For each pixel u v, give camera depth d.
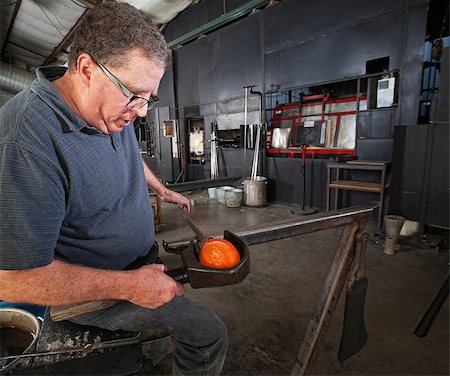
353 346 1.32
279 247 2.81
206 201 4.71
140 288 0.69
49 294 0.61
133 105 0.69
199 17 5.33
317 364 1.41
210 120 5.37
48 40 6.29
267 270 2.36
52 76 0.76
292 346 1.53
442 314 1.74
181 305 0.90
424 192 2.71
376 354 1.46
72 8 4.88
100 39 0.60
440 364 1.39
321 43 3.61
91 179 0.72
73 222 0.75
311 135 4.08
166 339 1.19
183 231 3.35
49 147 0.63
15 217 0.57
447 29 3.12
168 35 6.21
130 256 0.90
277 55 4.09
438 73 3.21
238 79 4.70
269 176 4.53
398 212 2.93
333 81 3.57
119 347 0.86
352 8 3.29
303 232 1.02
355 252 1.20
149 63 0.63
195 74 5.50
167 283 0.72
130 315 0.87
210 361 0.94
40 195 0.60
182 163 6.10
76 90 0.68
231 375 1.35
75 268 0.65
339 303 1.87
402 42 2.99
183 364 0.96
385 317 1.73
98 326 0.94
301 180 4.12
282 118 4.45
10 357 0.81
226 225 3.54
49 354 0.83
